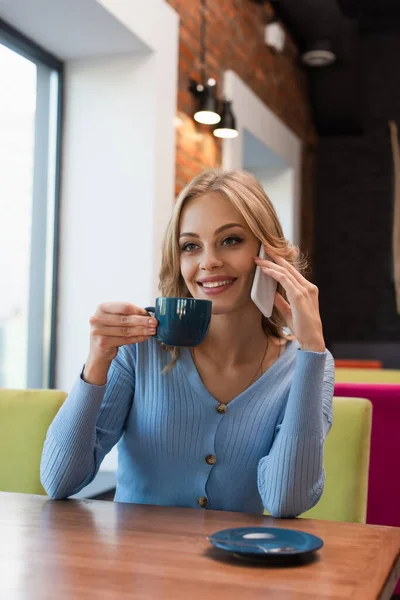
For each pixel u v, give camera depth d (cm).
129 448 136
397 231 709
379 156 735
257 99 543
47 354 383
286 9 601
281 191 652
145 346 137
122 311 118
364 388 185
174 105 399
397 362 672
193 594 74
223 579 79
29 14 334
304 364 121
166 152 389
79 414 122
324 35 625
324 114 716
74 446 121
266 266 130
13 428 153
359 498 144
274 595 74
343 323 737
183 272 137
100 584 76
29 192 372
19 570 80
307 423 120
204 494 130
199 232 134
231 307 132
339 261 740
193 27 441
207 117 428
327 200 745
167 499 132
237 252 133
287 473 118
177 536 97
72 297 386
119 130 383
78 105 390
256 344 138
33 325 375
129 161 381
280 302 133
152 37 374
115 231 381
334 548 93
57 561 84
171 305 116
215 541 87
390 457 183
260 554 83
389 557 89
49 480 121
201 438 131
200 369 135
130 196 380
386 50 738
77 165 388
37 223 378
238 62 520
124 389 135
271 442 131
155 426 132
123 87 383
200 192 136
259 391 132
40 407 153
